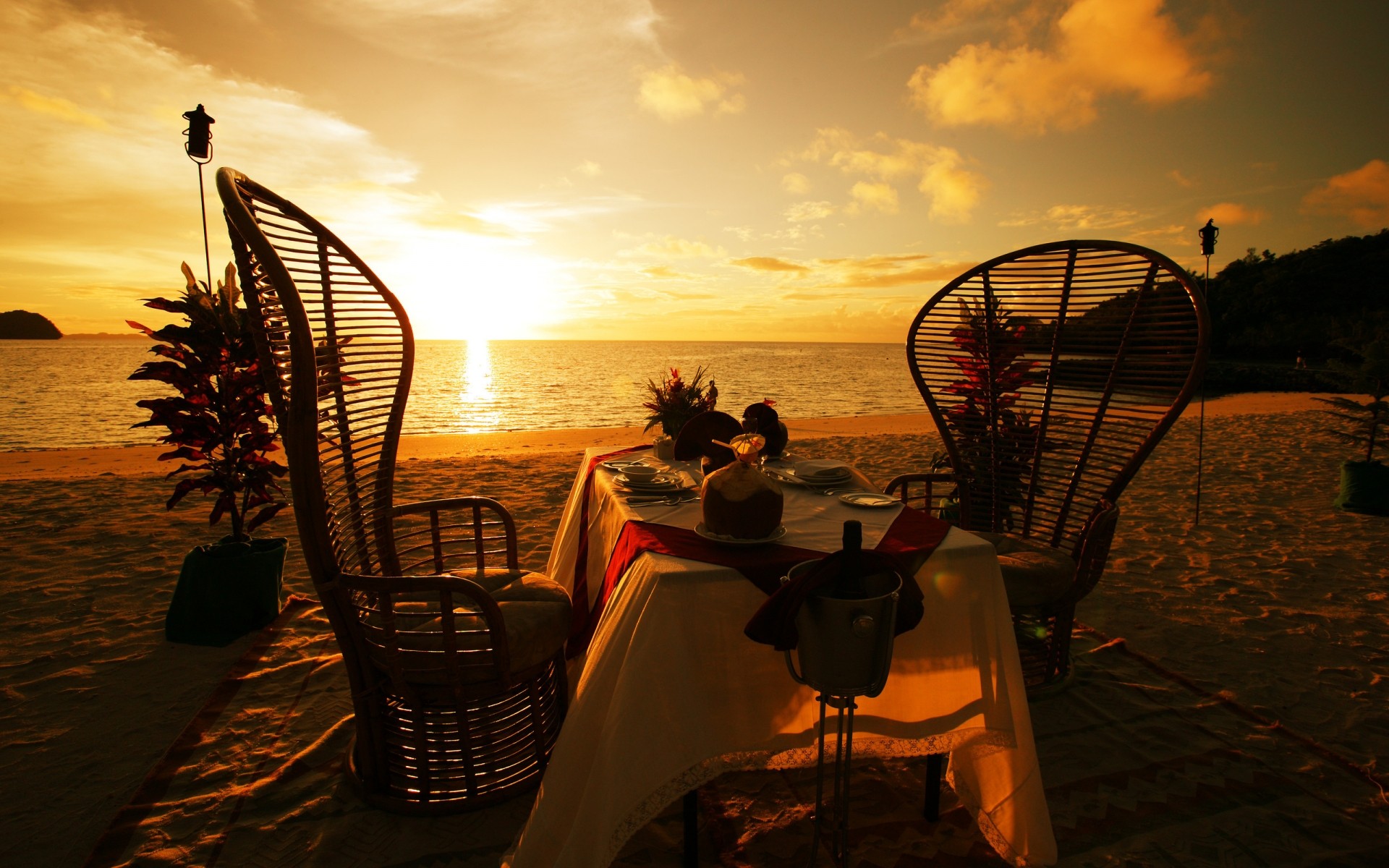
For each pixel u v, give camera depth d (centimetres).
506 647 193
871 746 191
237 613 336
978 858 195
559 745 170
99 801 219
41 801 219
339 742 249
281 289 166
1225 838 200
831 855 195
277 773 230
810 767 238
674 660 166
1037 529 326
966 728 192
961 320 331
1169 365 263
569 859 155
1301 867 189
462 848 196
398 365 254
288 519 572
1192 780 227
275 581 353
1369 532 516
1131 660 314
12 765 237
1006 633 193
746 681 177
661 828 208
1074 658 315
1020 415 333
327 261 222
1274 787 223
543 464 866
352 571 222
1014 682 192
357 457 242
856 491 266
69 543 496
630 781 158
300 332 169
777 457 333
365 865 190
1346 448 909
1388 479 561
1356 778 227
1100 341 291
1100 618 361
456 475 792
